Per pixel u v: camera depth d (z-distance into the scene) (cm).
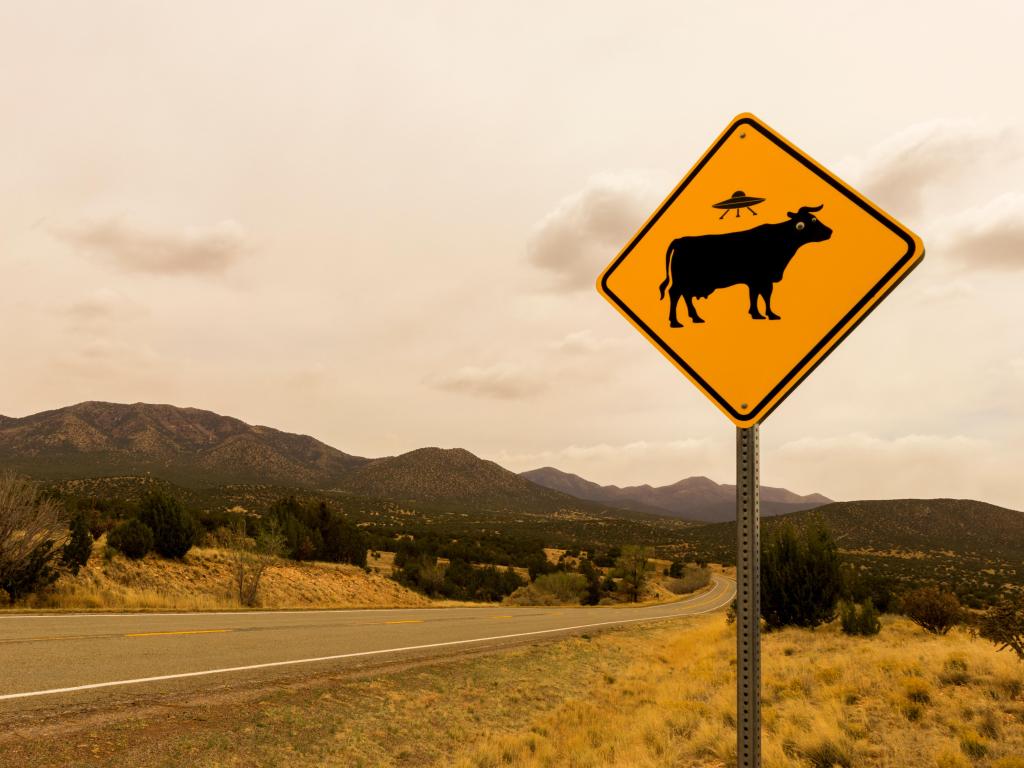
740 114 237
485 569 4975
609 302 246
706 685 973
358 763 601
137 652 977
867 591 2381
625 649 1652
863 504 19850
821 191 223
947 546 15962
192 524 2570
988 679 769
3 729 555
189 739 592
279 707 747
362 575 3462
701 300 231
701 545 16675
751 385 220
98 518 2741
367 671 1031
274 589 2603
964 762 491
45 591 1623
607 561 9156
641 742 653
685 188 241
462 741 723
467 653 1336
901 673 846
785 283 221
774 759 541
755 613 196
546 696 1004
